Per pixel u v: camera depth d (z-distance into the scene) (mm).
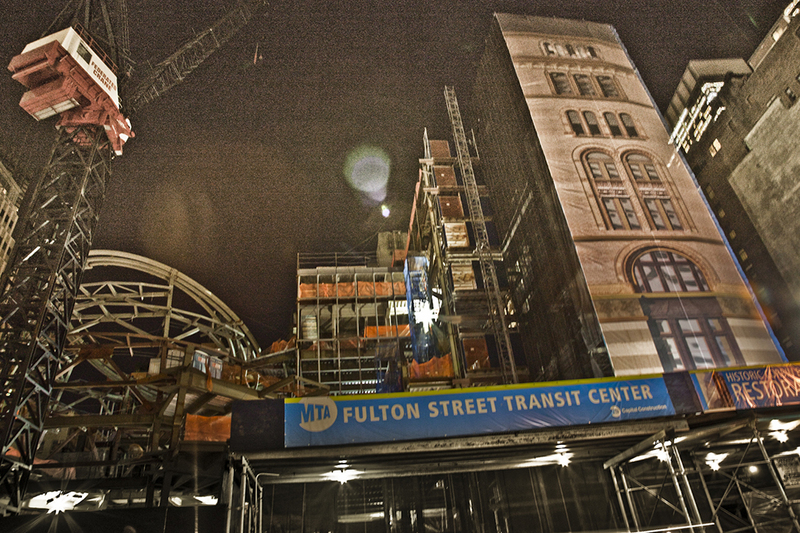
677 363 35469
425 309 63219
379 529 29906
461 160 69062
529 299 51562
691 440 21938
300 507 28984
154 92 46469
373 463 20703
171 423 38281
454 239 61062
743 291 39688
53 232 28375
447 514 31531
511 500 30250
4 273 26375
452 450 19891
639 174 44500
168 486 18688
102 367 48281
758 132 66250
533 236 49688
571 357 41812
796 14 61094
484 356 52750
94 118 31922
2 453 20875
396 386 59156
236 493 20219
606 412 19906
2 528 16062
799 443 24922
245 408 18672
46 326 25297
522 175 51438
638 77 51438
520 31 53562
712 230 42312
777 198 63781
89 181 31328
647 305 37656
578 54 52281
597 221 41406
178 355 46500
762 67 65938
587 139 46031
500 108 56875
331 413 18922
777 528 23062
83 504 23734
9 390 22984
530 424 19422
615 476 24094
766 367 21438
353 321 71125
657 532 22234
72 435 39844
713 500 23969
